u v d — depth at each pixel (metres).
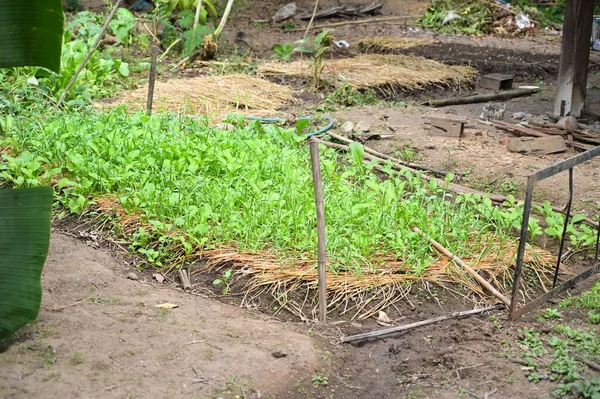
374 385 4.86
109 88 11.16
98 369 4.63
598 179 8.27
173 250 6.36
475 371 4.87
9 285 4.70
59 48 4.70
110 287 5.70
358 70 13.16
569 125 9.95
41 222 4.77
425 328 5.46
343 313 5.62
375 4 19.89
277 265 6.06
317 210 5.36
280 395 4.61
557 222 6.79
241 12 19.12
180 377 4.62
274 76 12.66
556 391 4.59
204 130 8.45
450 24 18.45
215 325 5.26
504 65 14.72
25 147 8.11
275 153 7.82
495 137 9.86
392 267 6.11
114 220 6.73
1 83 10.08
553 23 19.66
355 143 7.48
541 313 5.67
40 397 4.34
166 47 14.30
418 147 9.33
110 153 7.46
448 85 13.00
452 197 7.52
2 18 4.61
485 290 5.97
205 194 6.88
